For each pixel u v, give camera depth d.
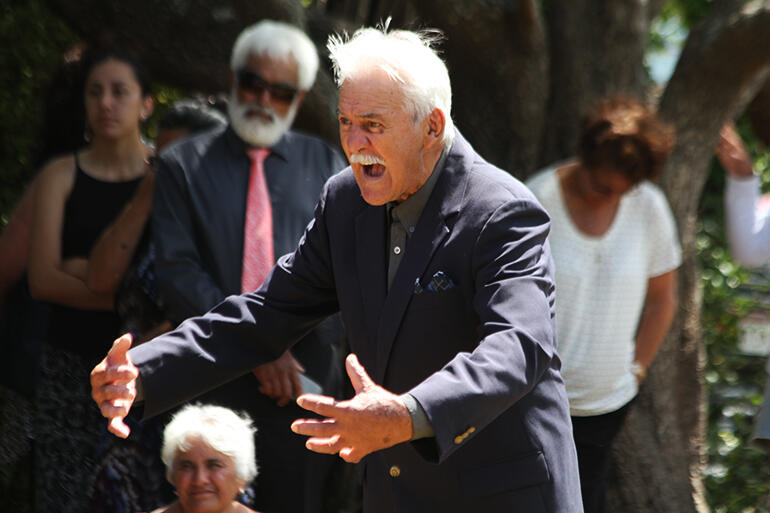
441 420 5.98
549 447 7.35
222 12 14.86
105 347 11.45
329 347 11.16
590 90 15.34
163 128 12.95
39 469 11.49
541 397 7.37
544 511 7.30
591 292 11.02
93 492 10.91
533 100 15.24
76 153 11.91
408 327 7.35
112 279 11.08
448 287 7.23
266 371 10.56
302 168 11.14
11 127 16.94
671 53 25.91
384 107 6.78
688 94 15.26
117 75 11.73
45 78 17.34
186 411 9.95
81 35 15.30
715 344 19.95
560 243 10.96
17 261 11.91
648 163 10.67
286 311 7.91
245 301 7.82
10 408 14.12
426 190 7.33
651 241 11.45
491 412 6.24
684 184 15.13
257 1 13.80
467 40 14.88
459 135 7.57
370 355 7.60
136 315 11.10
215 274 10.62
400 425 5.89
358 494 14.75
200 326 7.62
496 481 7.29
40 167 12.97
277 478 10.70
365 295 7.55
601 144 10.68
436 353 7.34
